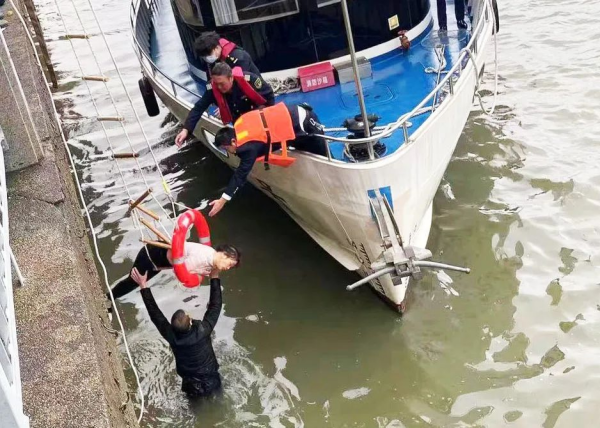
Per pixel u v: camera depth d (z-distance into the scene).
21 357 4.32
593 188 7.49
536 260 6.71
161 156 9.55
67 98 11.73
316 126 5.80
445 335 6.05
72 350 4.33
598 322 5.93
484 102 9.35
